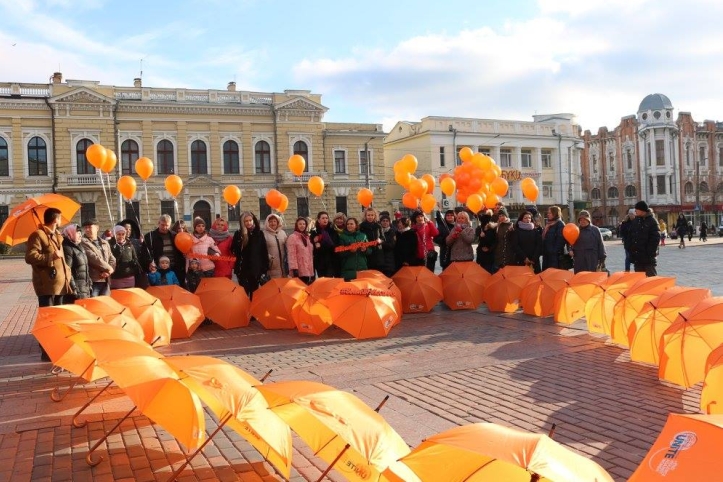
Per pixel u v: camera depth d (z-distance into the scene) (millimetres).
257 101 44094
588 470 2799
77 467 4531
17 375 7277
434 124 50750
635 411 5539
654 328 6852
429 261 12328
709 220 65562
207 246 10875
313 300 9383
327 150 46031
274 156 44250
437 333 9211
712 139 66688
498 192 13555
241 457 4719
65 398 6234
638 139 64125
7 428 5367
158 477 4363
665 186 63000
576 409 5613
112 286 9766
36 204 8070
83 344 5176
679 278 16656
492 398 5977
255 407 3748
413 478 3250
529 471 2598
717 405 4836
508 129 53562
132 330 7047
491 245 12438
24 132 39031
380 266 11641
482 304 12102
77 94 39250
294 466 4551
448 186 12609
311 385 3795
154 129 41500
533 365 7207
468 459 2861
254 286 11016
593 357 7574
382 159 47625
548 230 11797
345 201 46500
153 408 3811
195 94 42562
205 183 42438
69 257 8352
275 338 9266
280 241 11211
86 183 39594
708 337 5898
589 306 8906
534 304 10359
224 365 4098
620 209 66125
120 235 9797
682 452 2645
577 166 58188
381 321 8906
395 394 6168
